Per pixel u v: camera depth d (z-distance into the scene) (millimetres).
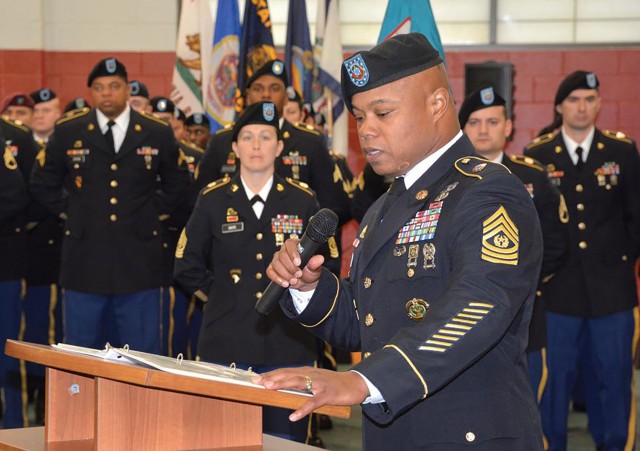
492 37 11125
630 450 5914
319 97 9242
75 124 6340
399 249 2383
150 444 2445
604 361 5902
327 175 6305
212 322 4922
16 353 2486
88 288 6199
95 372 2244
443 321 2080
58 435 2654
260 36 8633
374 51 2363
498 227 2205
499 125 5344
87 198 6273
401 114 2354
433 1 11227
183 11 9719
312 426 6473
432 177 2416
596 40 11016
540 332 5445
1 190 5918
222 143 6359
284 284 2523
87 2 11211
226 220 4965
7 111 8406
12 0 11055
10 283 6258
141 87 8781
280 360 4820
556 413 5926
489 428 2262
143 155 6340
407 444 2318
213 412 2547
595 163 5973
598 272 5910
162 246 6449
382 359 2035
